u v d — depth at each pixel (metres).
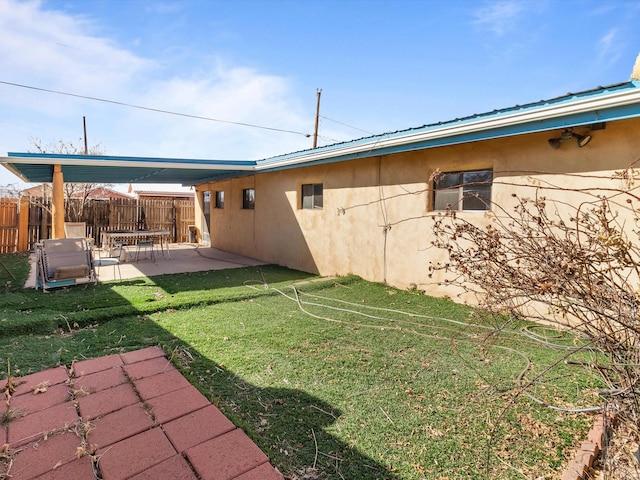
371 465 2.11
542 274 1.88
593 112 3.92
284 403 2.75
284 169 9.52
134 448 2.13
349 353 3.72
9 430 2.29
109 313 4.63
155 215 15.70
